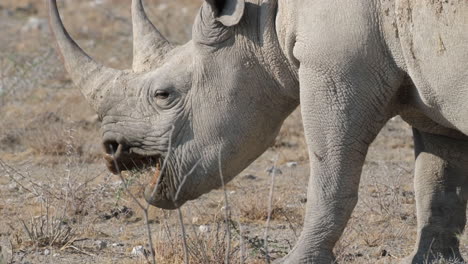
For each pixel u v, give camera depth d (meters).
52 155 30.00
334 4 16.69
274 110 18.31
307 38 16.91
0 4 60.47
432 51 16.08
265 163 29.62
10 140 31.73
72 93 37.12
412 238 22.12
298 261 17.47
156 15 51.59
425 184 18.91
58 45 18.88
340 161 17.23
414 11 16.14
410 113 17.83
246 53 17.94
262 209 23.83
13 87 37.47
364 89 16.89
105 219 23.73
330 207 17.38
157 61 18.62
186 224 22.98
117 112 18.58
